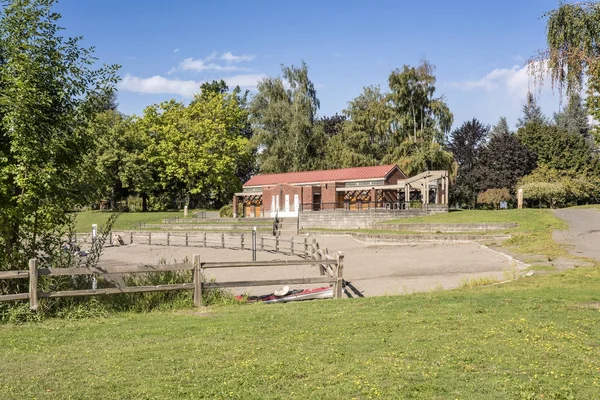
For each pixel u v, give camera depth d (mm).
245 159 75625
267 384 7113
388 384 6883
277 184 57875
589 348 8258
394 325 10398
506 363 7641
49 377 7738
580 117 81625
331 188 55094
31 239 14227
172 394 6852
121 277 16062
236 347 9125
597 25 15789
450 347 8531
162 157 73750
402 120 63375
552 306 11625
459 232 35562
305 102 70062
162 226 57125
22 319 12180
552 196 59781
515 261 22344
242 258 32250
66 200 14625
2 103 12820
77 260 15445
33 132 13141
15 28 13742
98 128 15836
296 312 12578
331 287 17703
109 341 10078
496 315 10945
